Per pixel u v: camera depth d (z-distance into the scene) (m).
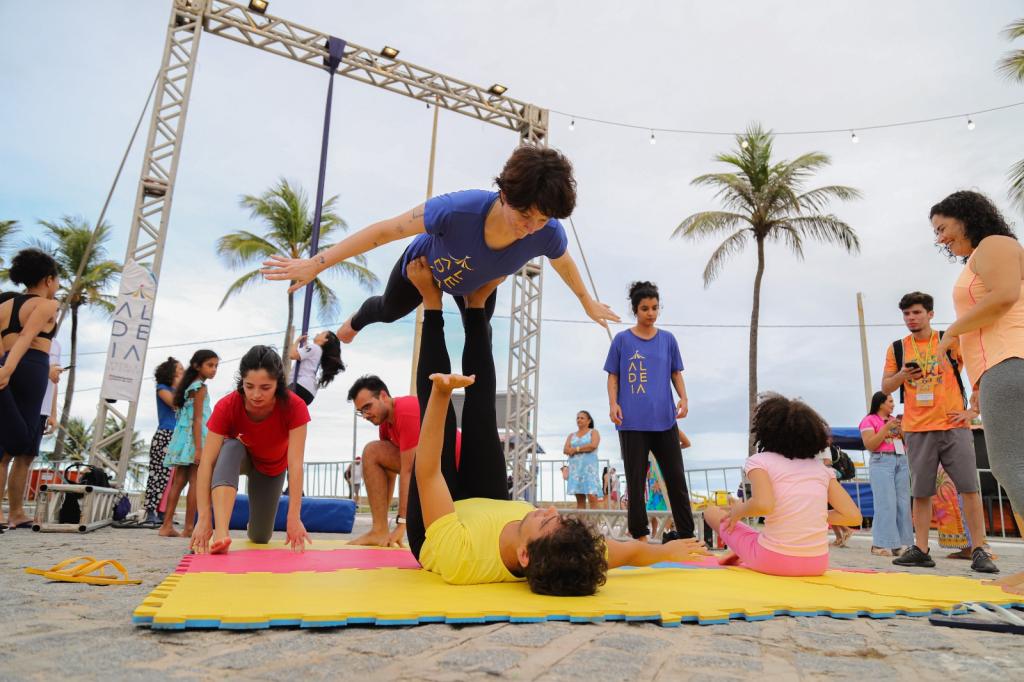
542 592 2.21
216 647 1.51
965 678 1.39
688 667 1.44
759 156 17.83
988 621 1.96
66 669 1.31
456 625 1.79
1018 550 6.84
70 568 2.83
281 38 9.29
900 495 5.49
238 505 6.57
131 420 7.83
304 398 6.11
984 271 2.72
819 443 3.16
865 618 2.06
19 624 1.71
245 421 3.52
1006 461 2.65
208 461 3.48
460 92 10.65
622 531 8.30
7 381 4.45
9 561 3.10
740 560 3.35
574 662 1.44
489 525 2.47
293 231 20.84
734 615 1.99
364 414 4.10
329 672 1.33
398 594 2.11
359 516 13.16
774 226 17.89
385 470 4.33
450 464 2.86
